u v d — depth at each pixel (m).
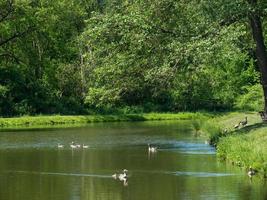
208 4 79.19
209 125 109.00
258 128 79.94
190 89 131.50
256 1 81.25
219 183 57.22
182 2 83.81
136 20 82.50
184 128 127.25
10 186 58.16
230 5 78.00
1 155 80.88
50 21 169.12
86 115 167.38
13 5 159.62
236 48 79.00
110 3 91.81
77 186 57.91
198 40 79.44
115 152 83.44
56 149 87.88
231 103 164.75
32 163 72.94
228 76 152.50
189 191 54.16
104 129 126.81
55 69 177.12
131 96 175.88
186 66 81.88
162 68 81.94
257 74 150.12
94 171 66.38
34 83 171.25
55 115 164.62
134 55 85.94
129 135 110.38
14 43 167.38
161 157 76.56
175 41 81.75
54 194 54.22
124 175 60.91
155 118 166.88
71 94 179.12
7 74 168.62
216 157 74.69
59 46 181.12
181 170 65.19
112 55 88.00
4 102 161.50
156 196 52.66
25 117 153.00
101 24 85.25
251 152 63.62
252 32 86.81
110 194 53.94
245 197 51.03
